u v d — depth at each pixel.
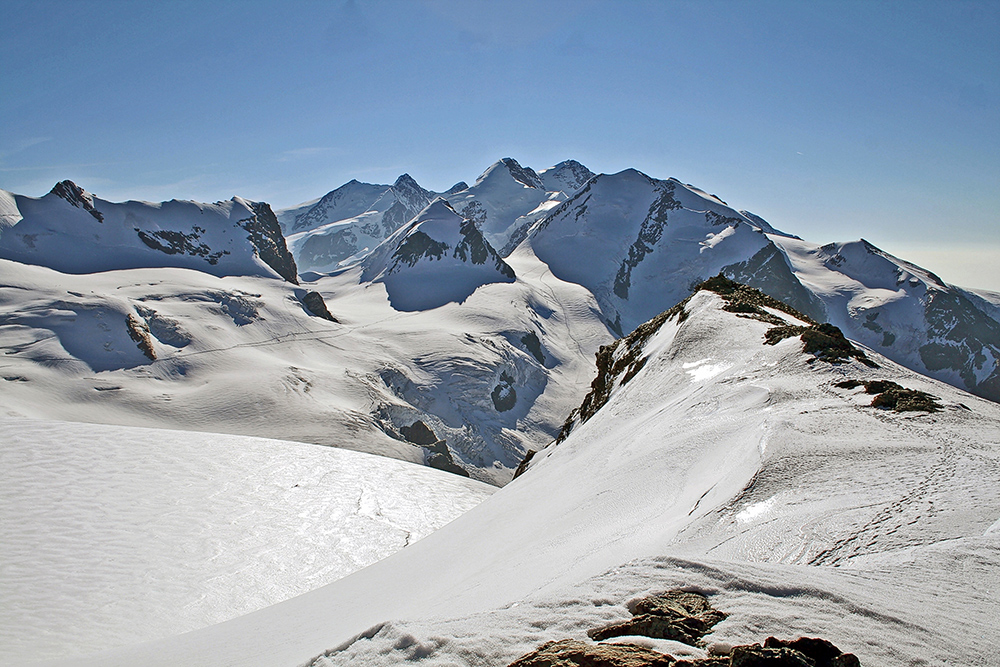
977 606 5.77
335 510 42.88
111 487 37.06
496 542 16.08
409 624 6.39
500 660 5.21
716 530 9.47
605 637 5.27
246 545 34.31
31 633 22.23
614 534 11.30
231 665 10.30
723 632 5.04
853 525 8.31
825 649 4.55
